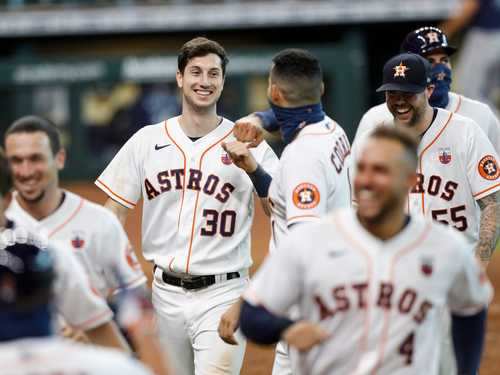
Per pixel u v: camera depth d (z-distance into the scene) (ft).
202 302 37.32
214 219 37.42
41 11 150.20
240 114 146.61
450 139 36.76
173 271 37.50
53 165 28.66
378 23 148.66
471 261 25.18
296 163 31.32
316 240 24.50
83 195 133.90
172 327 38.04
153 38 154.30
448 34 130.41
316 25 149.28
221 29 151.53
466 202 37.01
